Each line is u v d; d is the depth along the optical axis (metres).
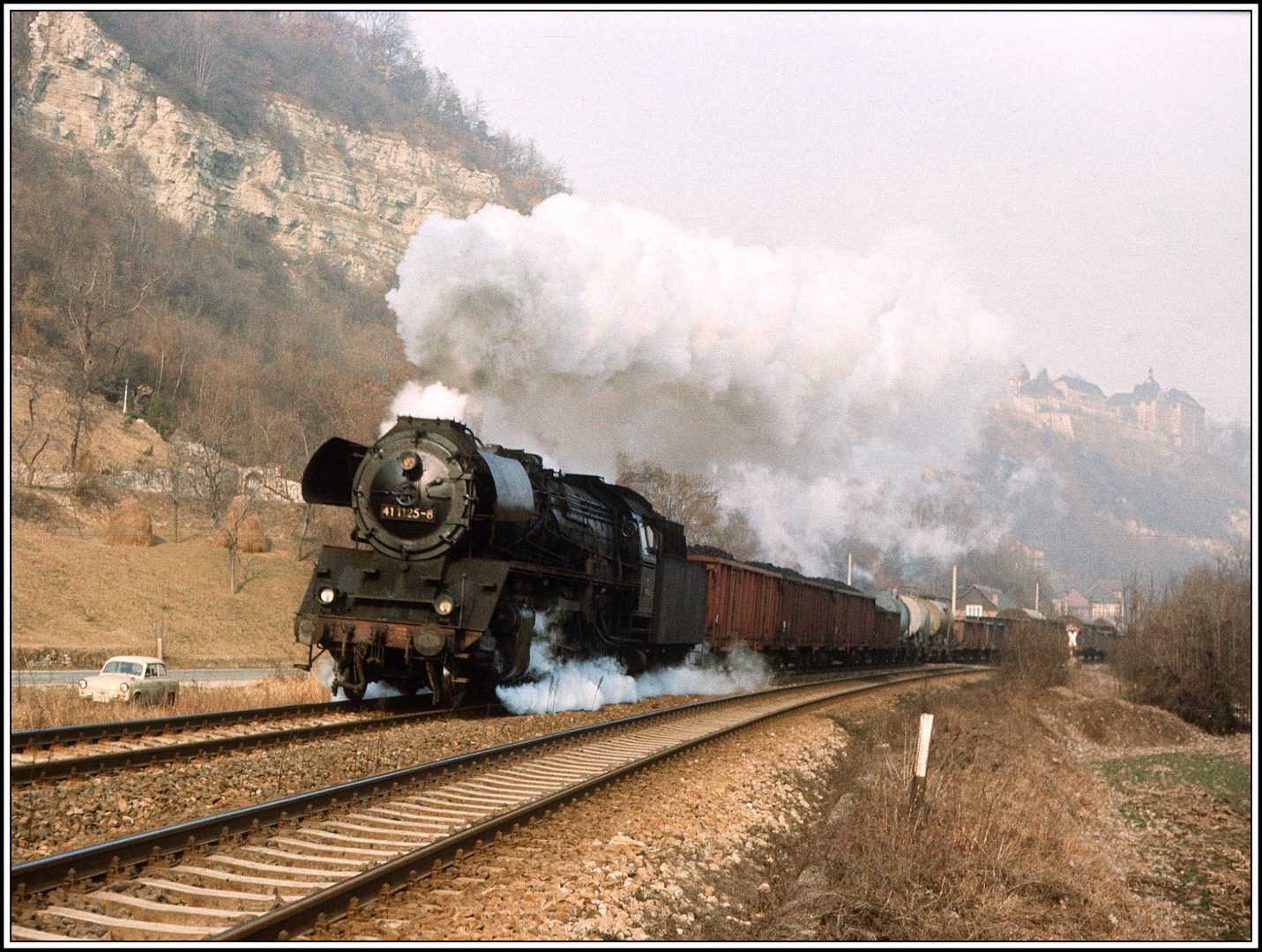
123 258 74.88
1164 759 27.62
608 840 7.80
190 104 100.69
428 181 121.12
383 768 9.72
